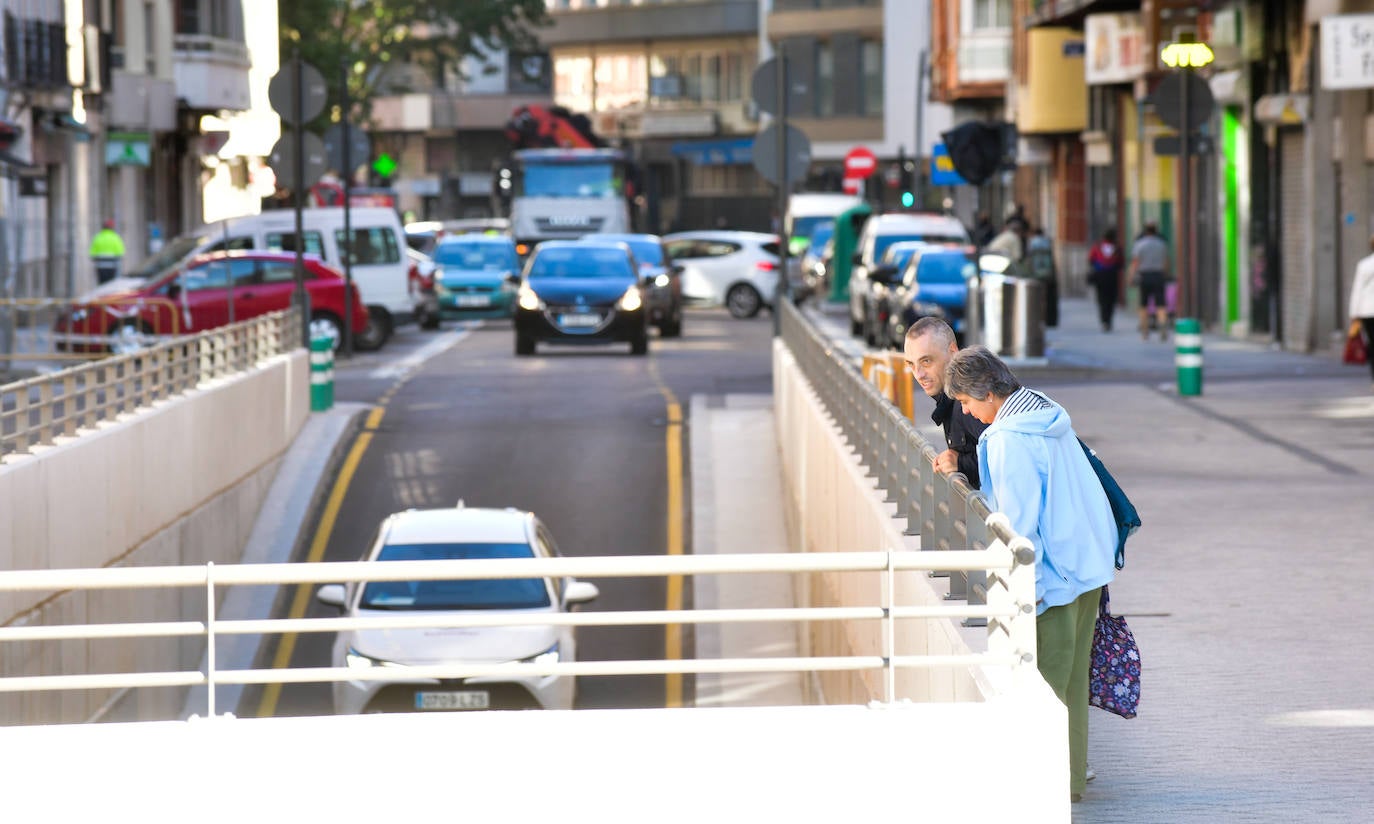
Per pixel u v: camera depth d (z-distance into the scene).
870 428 29.66
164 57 134.12
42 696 31.64
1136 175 112.56
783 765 15.31
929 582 20.59
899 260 85.88
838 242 115.12
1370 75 61.00
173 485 41.53
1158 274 85.19
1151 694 21.52
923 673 20.12
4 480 29.36
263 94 148.88
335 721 15.27
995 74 145.12
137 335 73.25
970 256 77.38
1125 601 27.06
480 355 86.81
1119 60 97.25
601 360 83.19
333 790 15.23
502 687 35.38
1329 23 61.12
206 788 15.19
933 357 19.06
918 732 15.30
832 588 33.41
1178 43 58.34
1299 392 57.25
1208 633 24.80
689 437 60.06
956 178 94.56
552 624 15.44
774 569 15.41
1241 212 84.94
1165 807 17.06
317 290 85.19
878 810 15.33
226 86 140.38
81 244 114.69
